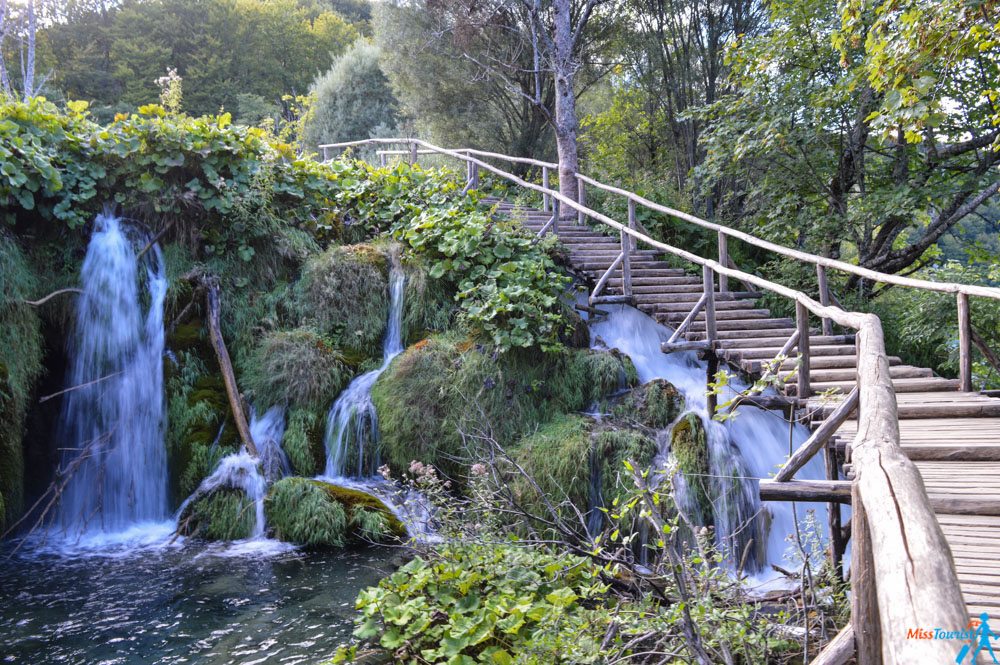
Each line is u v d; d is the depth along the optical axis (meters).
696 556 3.68
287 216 9.32
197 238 8.49
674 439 6.75
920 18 6.54
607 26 16.62
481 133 18.78
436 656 4.20
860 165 10.31
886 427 2.23
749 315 8.52
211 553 6.23
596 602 4.60
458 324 8.34
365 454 7.57
